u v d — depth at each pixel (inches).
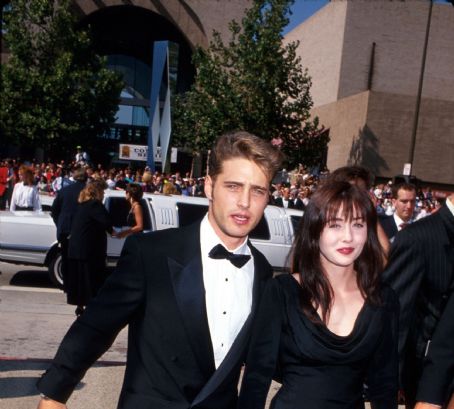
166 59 531.5
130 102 1665.8
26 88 1009.5
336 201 88.6
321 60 1444.4
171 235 83.1
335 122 1203.2
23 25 1034.7
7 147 1464.1
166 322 77.4
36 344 237.3
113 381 187.8
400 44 1330.0
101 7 1371.8
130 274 78.9
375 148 1057.5
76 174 287.4
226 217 80.9
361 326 86.6
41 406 74.7
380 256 92.3
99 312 77.4
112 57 1674.5
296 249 93.7
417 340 115.2
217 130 852.0
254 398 84.7
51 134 1035.3
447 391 100.0
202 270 80.6
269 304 86.7
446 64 1354.6
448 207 111.9
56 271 338.3
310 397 84.5
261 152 80.7
